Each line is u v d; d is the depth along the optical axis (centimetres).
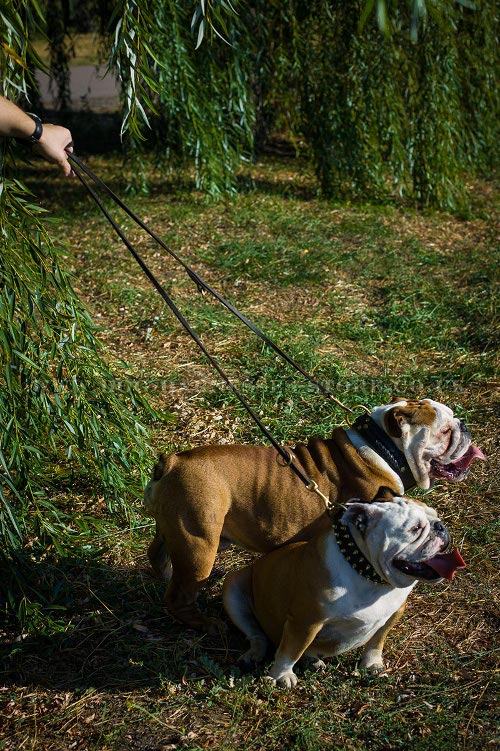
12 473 468
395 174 1105
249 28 1070
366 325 758
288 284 841
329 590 314
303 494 370
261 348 695
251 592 372
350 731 321
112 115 1717
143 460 500
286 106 1151
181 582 372
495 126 1243
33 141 346
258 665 361
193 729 326
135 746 319
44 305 438
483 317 757
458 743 311
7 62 394
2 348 409
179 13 944
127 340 716
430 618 394
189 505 359
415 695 340
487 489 505
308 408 601
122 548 450
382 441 378
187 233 977
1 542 399
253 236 969
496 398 620
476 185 1276
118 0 430
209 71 1014
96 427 461
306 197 1150
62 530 452
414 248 945
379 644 354
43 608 392
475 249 949
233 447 383
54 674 361
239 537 380
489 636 379
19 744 321
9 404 408
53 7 1277
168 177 1220
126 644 377
